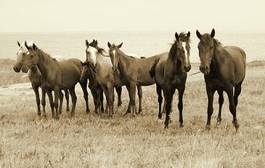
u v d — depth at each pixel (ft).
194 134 46.96
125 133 48.88
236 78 49.39
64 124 54.24
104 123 55.83
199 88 89.15
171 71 49.60
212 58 46.21
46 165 33.32
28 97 84.38
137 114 63.72
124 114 63.26
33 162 34.37
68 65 62.44
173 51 49.14
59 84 59.47
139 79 63.16
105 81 60.18
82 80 62.18
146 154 37.29
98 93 63.87
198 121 56.18
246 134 46.26
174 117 60.18
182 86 50.47
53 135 47.50
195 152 37.50
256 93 81.00
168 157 36.09
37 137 46.39
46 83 58.70
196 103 71.82
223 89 48.03
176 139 44.60
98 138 45.39
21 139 45.21
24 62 56.54
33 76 60.54
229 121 55.57
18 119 59.21
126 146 41.04
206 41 45.24
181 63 48.29
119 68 60.95
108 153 37.81
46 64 58.08
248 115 59.62
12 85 105.81
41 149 39.93
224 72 46.70
